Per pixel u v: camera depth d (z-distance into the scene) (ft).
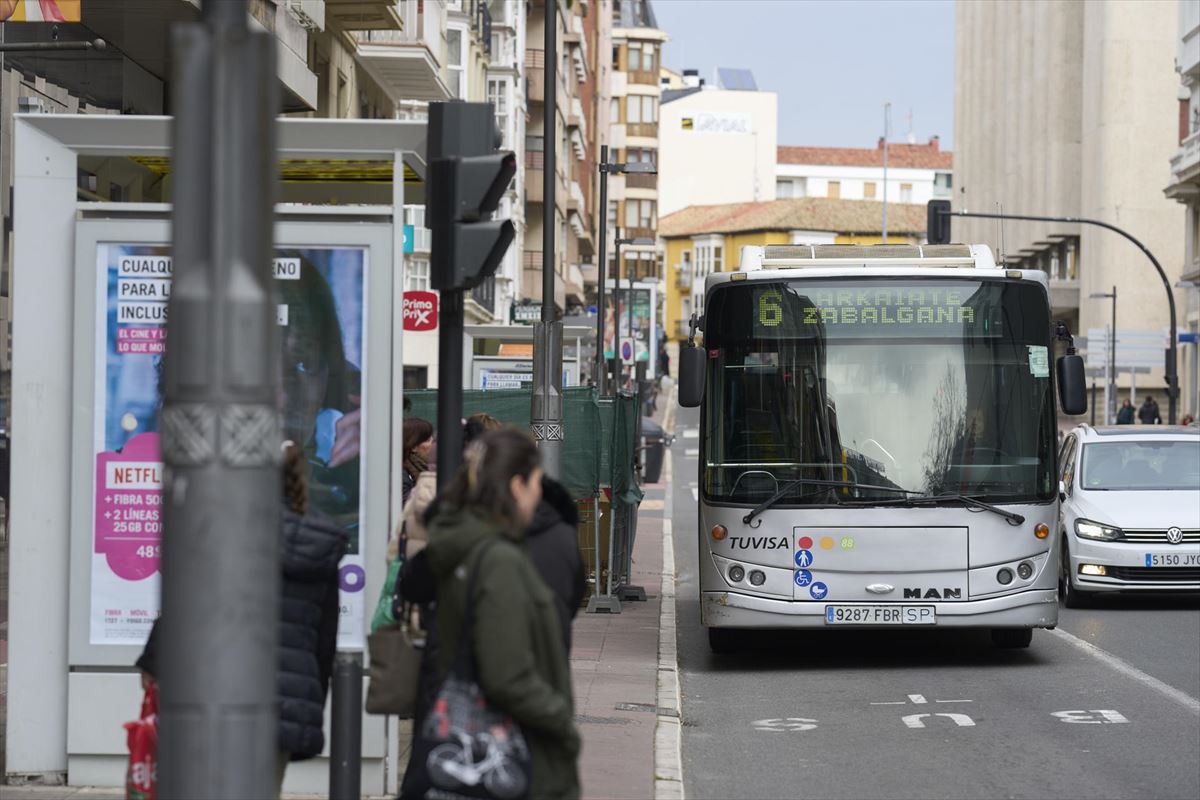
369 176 42.47
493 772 21.90
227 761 17.88
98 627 38.17
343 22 134.21
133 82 81.82
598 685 58.29
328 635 28.04
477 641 21.84
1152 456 88.69
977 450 62.95
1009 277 63.67
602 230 152.25
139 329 38.06
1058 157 378.73
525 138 290.97
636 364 280.31
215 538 17.79
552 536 25.07
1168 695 57.11
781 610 62.75
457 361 32.81
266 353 17.97
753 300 63.62
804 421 63.16
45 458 38.60
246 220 17.88
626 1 579.89
